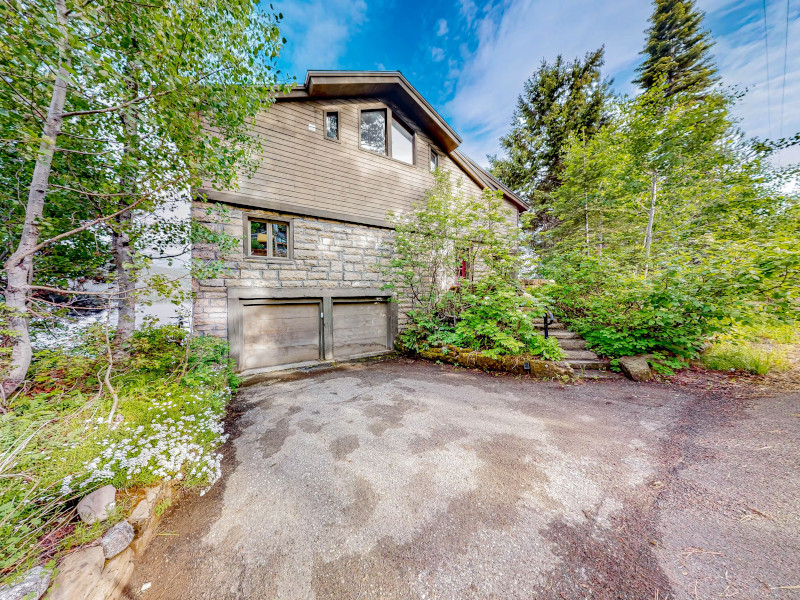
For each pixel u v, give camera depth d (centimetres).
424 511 184
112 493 165
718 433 261
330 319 595
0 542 124
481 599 132
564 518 176
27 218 243
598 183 879
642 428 281
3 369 227
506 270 620
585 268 585
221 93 321
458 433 281
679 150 695
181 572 149
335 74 554
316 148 571
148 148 310
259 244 526
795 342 487
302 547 161
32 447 180
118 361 320
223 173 347
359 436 280
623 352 486
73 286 350
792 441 237
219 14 283
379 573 146
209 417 282
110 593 130
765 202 648
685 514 174
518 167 1418
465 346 570
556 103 1362
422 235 685
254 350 521
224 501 198
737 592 127
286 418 324
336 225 599
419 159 729
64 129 280
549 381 436
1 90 226
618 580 137
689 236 702
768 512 171
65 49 213
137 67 267
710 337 470
